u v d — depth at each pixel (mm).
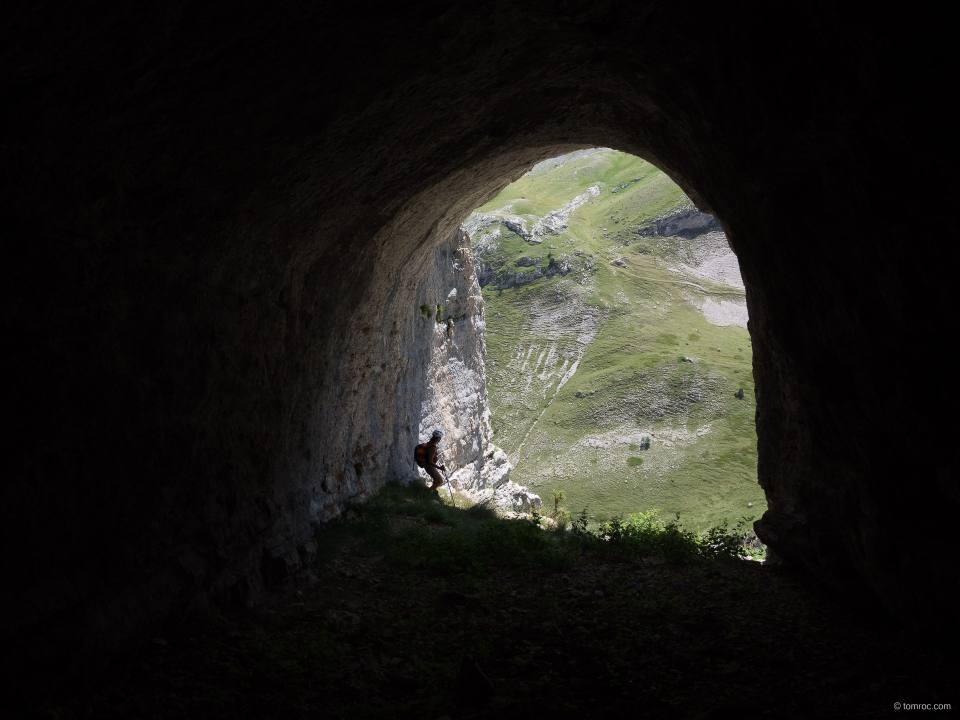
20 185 3777
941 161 3588
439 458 17406
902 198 4109
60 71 3328
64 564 4613
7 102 3389
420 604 7738
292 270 7566
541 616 7188
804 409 7691
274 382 7656
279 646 5871
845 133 4230
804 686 5156
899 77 3416
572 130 9148
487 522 12695
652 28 4926
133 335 4973
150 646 5316
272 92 4328
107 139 3945
